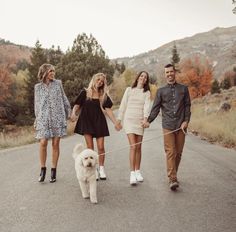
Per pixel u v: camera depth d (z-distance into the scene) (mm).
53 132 8375
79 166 6945
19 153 13773
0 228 5621
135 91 8445
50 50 62031
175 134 8055
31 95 54969
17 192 7602
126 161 10992
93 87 8484
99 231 5449
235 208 6449
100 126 8484
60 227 5625
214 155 12203
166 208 6469
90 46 49031
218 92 54438
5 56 74438
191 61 54781
